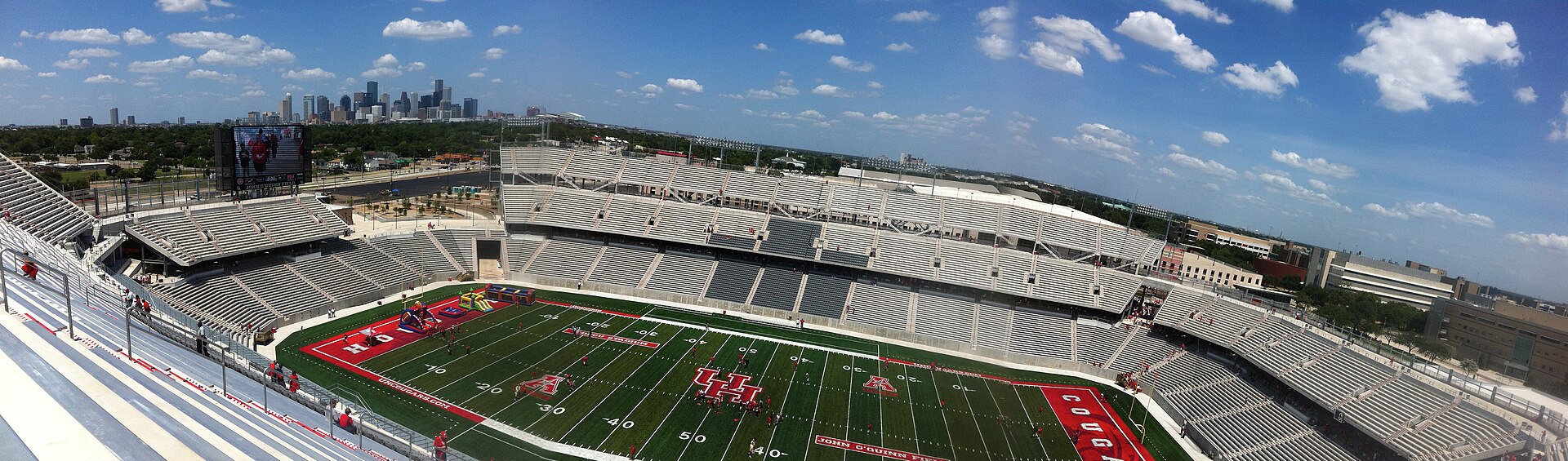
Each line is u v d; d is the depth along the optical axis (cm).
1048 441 5909
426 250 10131
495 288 9175
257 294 7631
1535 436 4716
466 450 4884
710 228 10275
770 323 8850
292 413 4019
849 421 5997
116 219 7444
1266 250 19012
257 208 8656
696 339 7988
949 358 8038
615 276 10012
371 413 4500
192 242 7512
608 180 11238
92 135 19788
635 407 5919
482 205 14775
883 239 9881
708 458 5103
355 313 8038
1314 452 5506
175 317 5259
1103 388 7369
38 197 7212
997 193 13762
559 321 8319
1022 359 8119
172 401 3553
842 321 8975
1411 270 14650
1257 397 6538
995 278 9162
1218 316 7781
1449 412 5188
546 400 5922
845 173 14800
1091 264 9381
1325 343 6544
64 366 3575
